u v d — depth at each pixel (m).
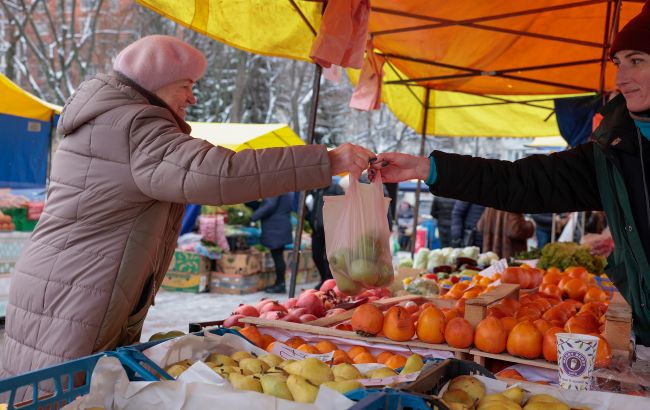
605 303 3.45
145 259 2.34
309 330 2.89
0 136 7.88
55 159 2.39
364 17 4.22
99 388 1.72
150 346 2.07
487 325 2.59
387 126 26.03
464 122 10.23
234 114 21.73
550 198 2.74
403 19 5.73
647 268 2.42
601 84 6.37
